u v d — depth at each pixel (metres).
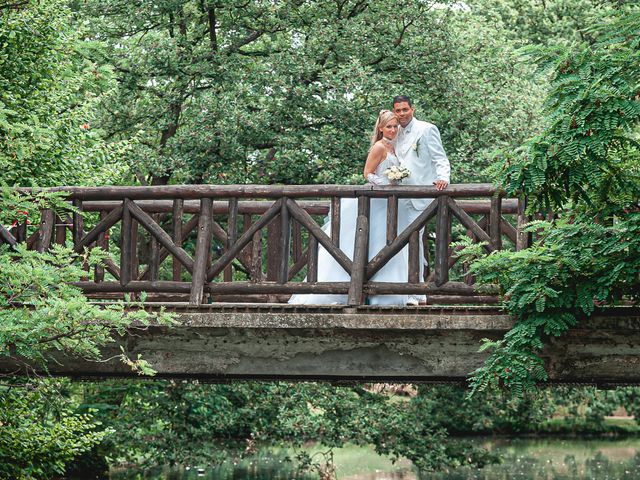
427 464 15.10
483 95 16.11
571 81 6.91
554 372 7.37
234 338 7.62
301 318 7.34
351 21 16.20
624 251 7.16
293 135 15.70
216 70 16.23
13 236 8.27
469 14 18.20
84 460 15.15
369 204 7.72
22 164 10.96
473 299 9.42
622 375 7.31
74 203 8.02
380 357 7.55
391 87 15.40
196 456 14.39
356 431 14.59
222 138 15.18
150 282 7.85
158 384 14.27
